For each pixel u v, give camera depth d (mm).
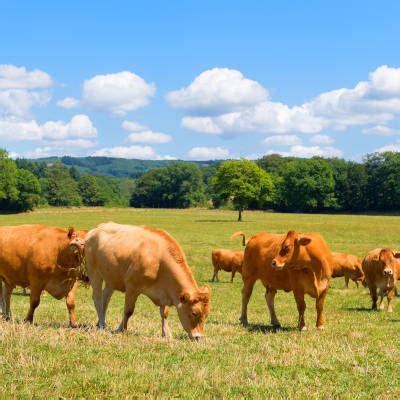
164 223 81938
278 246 13742
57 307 18438
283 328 13961
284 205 148750
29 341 9773
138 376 7984
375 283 19812
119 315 16734
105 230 12312
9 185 130125
